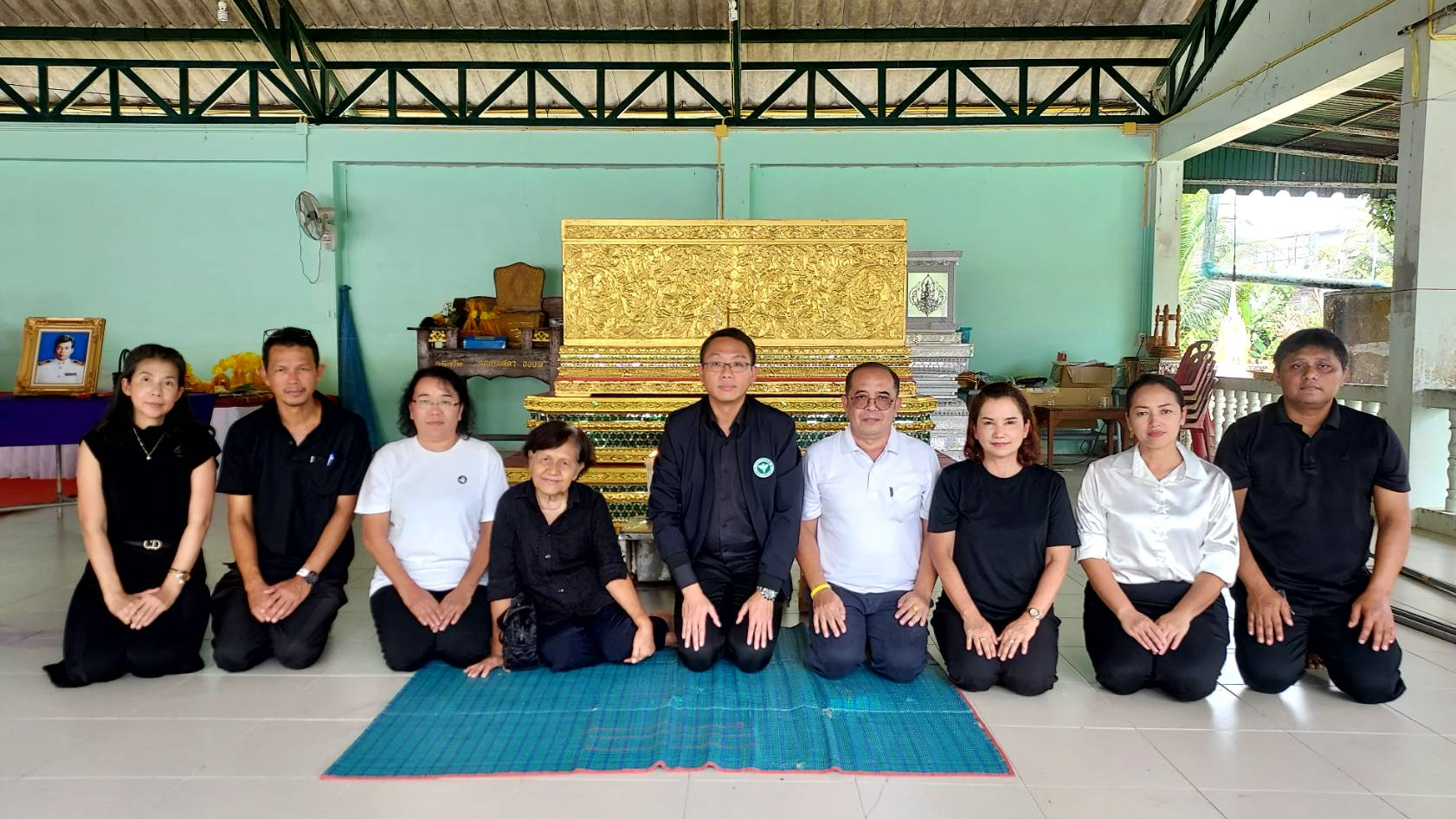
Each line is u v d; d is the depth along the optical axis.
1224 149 9.55
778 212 8.52
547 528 2.79
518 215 8.55
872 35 7.87
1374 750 2.21
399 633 2.76
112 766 2.11
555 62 8.16
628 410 3.94
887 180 8.50
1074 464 8.22
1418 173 5.00
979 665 2.55
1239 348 16.75
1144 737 2.29
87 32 7.90
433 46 8.13
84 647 2.63
